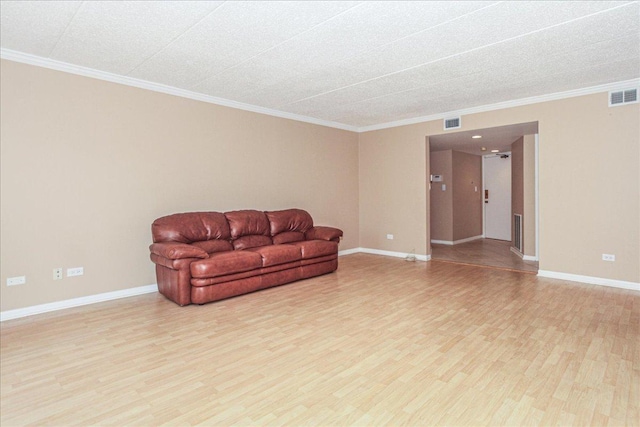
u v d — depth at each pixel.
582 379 2.18
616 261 4.32
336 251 5.22
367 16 2.68
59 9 2.55
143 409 1.91
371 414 1.85
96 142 3.83
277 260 4.32
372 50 3.30
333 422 1.79
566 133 4.63
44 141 3.50
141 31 2.90
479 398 1.99
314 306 3.66
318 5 2.52
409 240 6.41
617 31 2.95
